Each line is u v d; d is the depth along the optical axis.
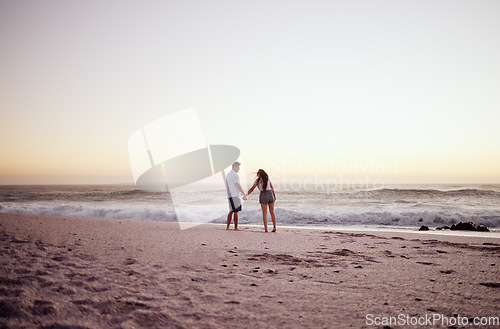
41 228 7.56
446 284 3.47
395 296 3.02
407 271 4.07
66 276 3.41
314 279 3.60
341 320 2.41
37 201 24.25
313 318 2.44
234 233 7.75
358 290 3.20
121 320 2.32
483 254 5.38
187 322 2.31
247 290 3.12
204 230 8.34
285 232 8.41
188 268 3.95
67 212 16.17
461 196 24.14
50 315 2.38
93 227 8.24
